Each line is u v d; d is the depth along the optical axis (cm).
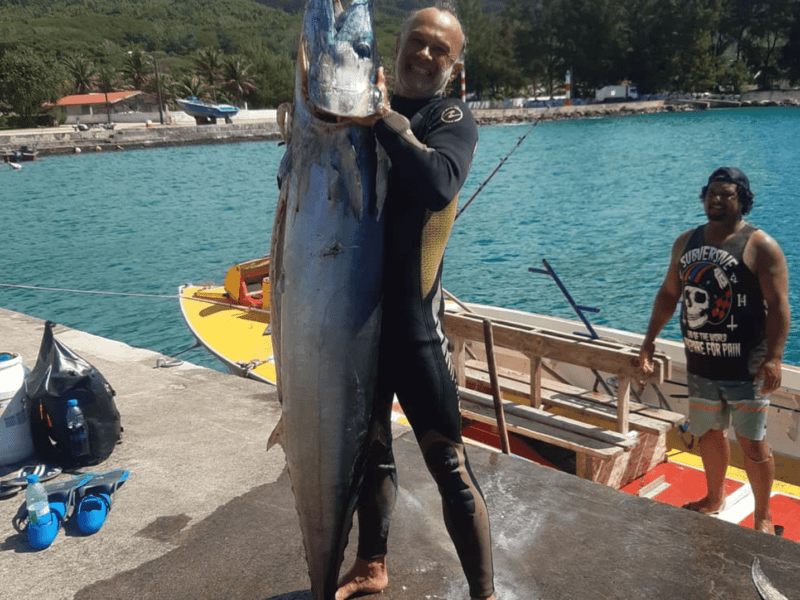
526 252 2108
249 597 277
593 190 3309
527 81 12044
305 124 196
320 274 199
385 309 220
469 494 225
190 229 2772
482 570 229
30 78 8456
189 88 10281
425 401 222
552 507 331
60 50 17550
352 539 316
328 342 202
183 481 368
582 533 310
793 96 10331
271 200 3519
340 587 270
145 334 1498
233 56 11100
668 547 298
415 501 344
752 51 11438
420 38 209
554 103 10794
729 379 395
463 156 195
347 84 183
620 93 10775
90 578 291
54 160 6062
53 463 383
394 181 210
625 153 4931
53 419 373
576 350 485
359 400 208
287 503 345
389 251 215
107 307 1714
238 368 884
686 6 11038
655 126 7388
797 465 552
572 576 282
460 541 228
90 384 381
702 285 392
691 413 417
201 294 1193
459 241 2309
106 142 6812
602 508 329
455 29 212
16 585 288
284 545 310
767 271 375
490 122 8888
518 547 301
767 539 300
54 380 377
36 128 8475
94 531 322
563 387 564
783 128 6291
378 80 187
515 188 3494
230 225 2838
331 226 198
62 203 3603
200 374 535
